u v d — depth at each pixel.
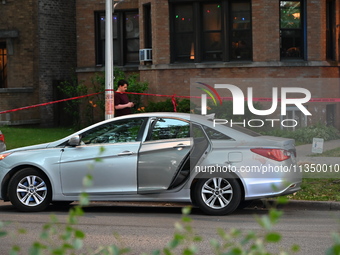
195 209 13.28
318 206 13.30
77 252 8.93
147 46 27.94
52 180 12.76
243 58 25.73
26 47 31.47
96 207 13.86
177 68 26.12
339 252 3.25
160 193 12.31
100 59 30.73
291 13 25.66
